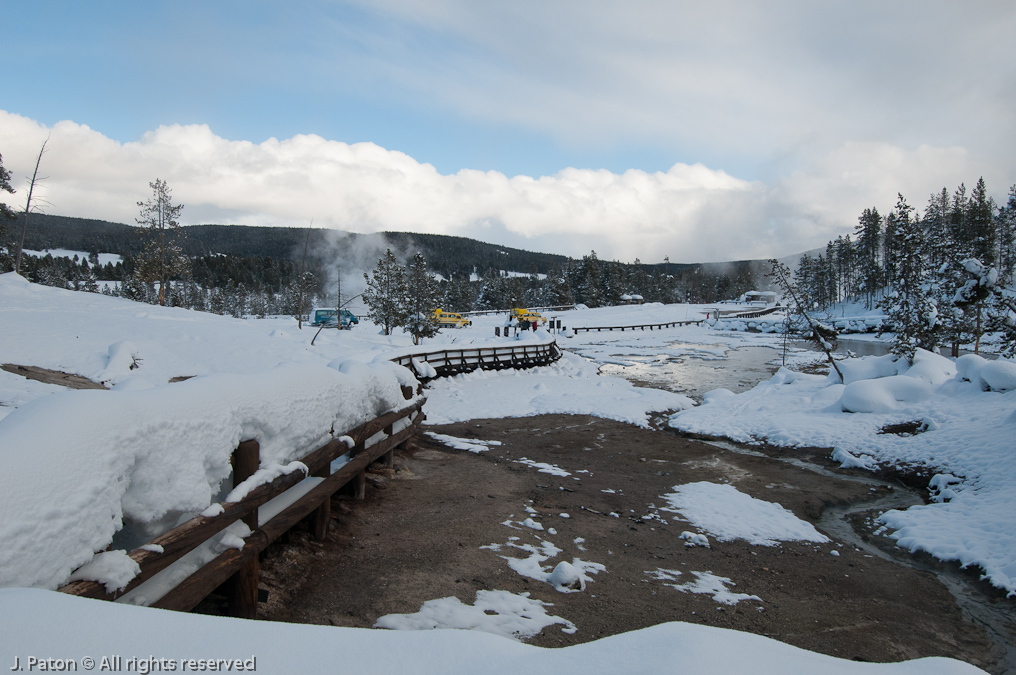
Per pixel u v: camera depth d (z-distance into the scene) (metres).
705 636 2.17
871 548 7.85
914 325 18.08
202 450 3.70
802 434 13.48
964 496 9.18
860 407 14.69
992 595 6.39
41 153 32.66
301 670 1.86
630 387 21.89
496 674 1.94
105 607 1.99
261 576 4.93
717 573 6.51
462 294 100.06
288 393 4.98
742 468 11.58
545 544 6.81
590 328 59.03
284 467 4.61
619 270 118.00
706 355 38.00
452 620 4.58
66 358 14.57
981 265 17.16
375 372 7.92
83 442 2.80
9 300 23.30
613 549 6.93
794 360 34.78
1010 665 4.97
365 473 8.50
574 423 15.53
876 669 2.08
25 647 1.67
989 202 72.38
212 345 19.84
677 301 143.75
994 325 23.03
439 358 22.03
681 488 9.93
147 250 41.66
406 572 5.56
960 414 12.83
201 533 3.54
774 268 20.47
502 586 5.46
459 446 11.97
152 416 3.34
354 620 4.50
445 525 7.03
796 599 5.99
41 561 2.42
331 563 5.59
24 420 2.77
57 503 2.54
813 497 9.78
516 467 10.59
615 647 2.13
